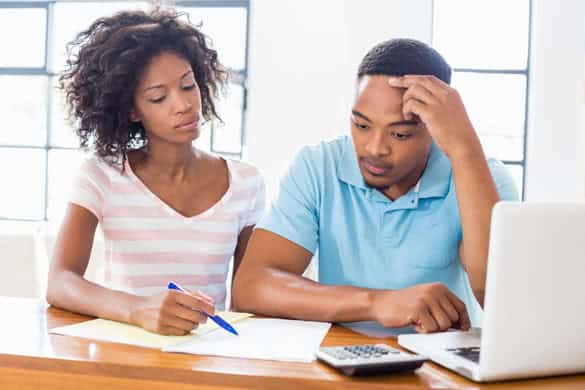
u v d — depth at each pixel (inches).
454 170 43.4
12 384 33.8
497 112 132.6
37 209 141.6
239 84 136.3
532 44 127.6
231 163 62.0
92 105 57.9
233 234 59.6
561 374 32.5
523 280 30.5
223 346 35.7
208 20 138.5
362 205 49.9
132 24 58.0
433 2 131.4
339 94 129.6
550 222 30.6
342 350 33.3
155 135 56.4
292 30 130.8
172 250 57.7
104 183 57.3
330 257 50.4
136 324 40.1
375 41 128.0
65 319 43.1
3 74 142.2
